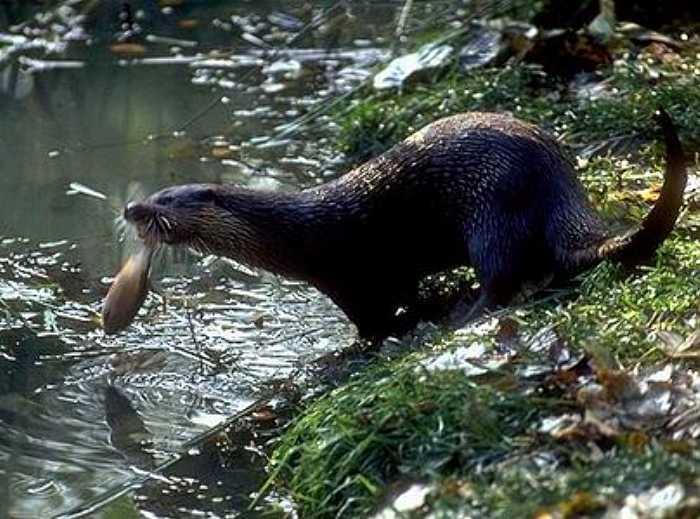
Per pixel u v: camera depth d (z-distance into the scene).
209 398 9.40
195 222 9.47
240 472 8.41
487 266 9.48
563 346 7.85
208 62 15.59
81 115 14.38
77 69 15.60
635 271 8.98
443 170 9.61
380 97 13.65
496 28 14.11
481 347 8.07
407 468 7.32
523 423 7.34
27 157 13.41
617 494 6.33
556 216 9.36
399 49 14.85
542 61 13.62
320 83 14.85
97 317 10.50
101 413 9.28
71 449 8.85
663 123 8.60
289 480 8.02
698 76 12.82
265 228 9.56
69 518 8.09
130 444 8.88
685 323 8.16
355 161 12.93
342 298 9.80
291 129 13.69
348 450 7.58
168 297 10.77
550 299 8.91
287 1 17.08
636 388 7.34
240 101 14.53
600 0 14.10
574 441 7.02
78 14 16.81
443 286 10.23
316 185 12.56
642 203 10.57
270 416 8.95
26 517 8.14
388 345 9.41
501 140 9.54
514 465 6.96
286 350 9.93
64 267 11.25
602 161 11.48
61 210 12.25
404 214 9.68
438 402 7.55
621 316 8.30
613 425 7.08
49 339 10.23
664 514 6.06
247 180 12.76
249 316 10.45
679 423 7.04
